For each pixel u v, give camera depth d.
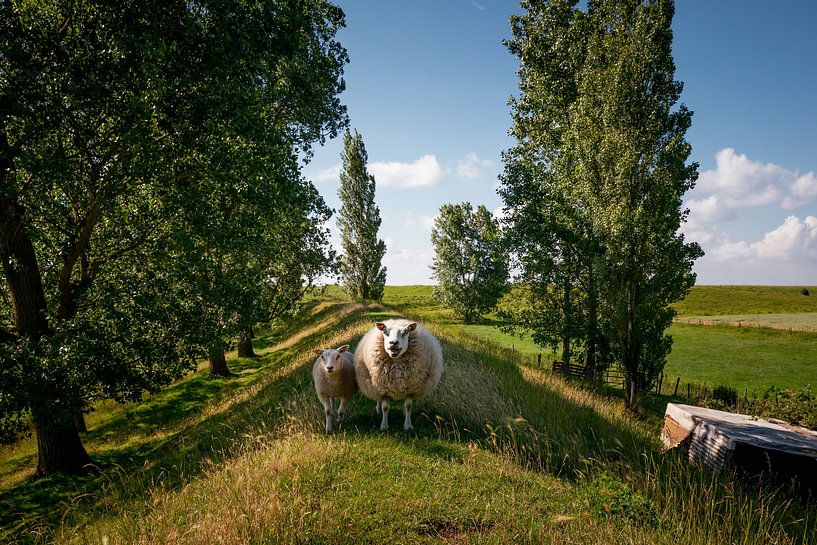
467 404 9.95
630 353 18.98
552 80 24.31
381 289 54.34
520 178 25.41
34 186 10.33
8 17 9.08
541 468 7.41
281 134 15.14
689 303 97.88
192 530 5.07
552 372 20.22
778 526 6.02
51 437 12.99
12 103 8.84
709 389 27.45
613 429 11.16
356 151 51.62
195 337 15.22
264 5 12.30
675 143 18.39
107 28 10.05
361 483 6.20
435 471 6.70
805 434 9.86
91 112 10.01
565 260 23.56
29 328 12.27
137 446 15.55
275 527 4.91
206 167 12.31
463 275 64.38
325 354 8.56
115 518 7.15
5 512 10.75
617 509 5.85
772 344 46.81
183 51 10.95
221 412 16.16
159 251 13.77
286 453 7.15
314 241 30.44
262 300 24.91
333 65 20.17
